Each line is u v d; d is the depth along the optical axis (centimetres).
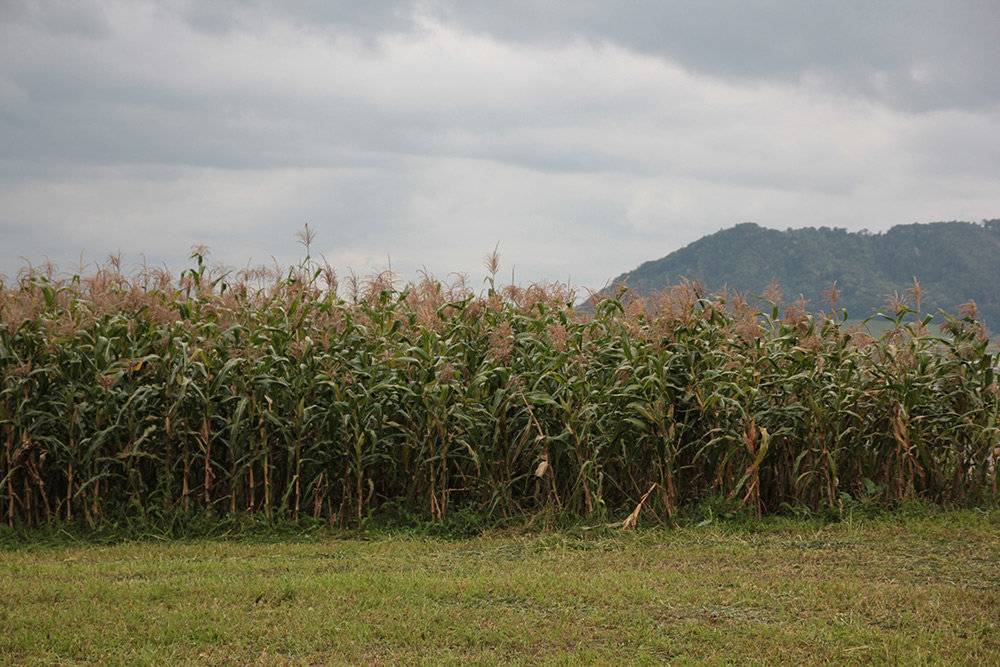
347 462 982
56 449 952
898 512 995
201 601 673
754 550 850
